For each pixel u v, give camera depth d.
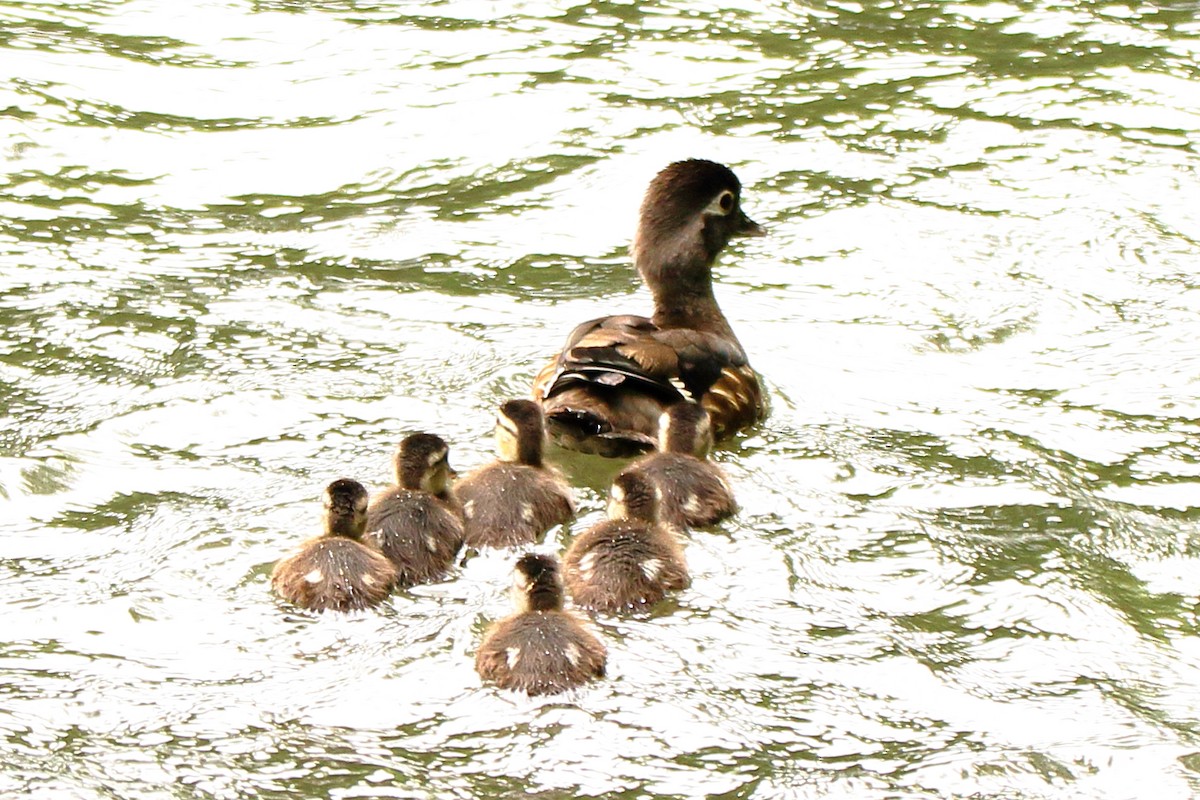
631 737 9.40
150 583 10.80
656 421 12.62
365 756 9.20
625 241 16.83
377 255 16.42
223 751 9.23
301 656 10.05
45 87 19.42
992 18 21.52
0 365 14.05
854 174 18.00
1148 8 21.70
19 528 11.51
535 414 12.08
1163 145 18.52
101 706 9.58
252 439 12.84
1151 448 13.07
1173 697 10.04
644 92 19.72
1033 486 12.42
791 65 20.38
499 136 18.75
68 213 17.05
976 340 14.90
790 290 15.83
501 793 8.94
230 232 16.80
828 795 9.02
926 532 11.73
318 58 20.44
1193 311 15.34
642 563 10.73
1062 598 11.00
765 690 9.88
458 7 21.73
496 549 11.33
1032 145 18.56
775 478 12.47
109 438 12.84
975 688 10.03
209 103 19.39
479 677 9.84
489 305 15.47
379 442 12.82
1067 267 16.17
